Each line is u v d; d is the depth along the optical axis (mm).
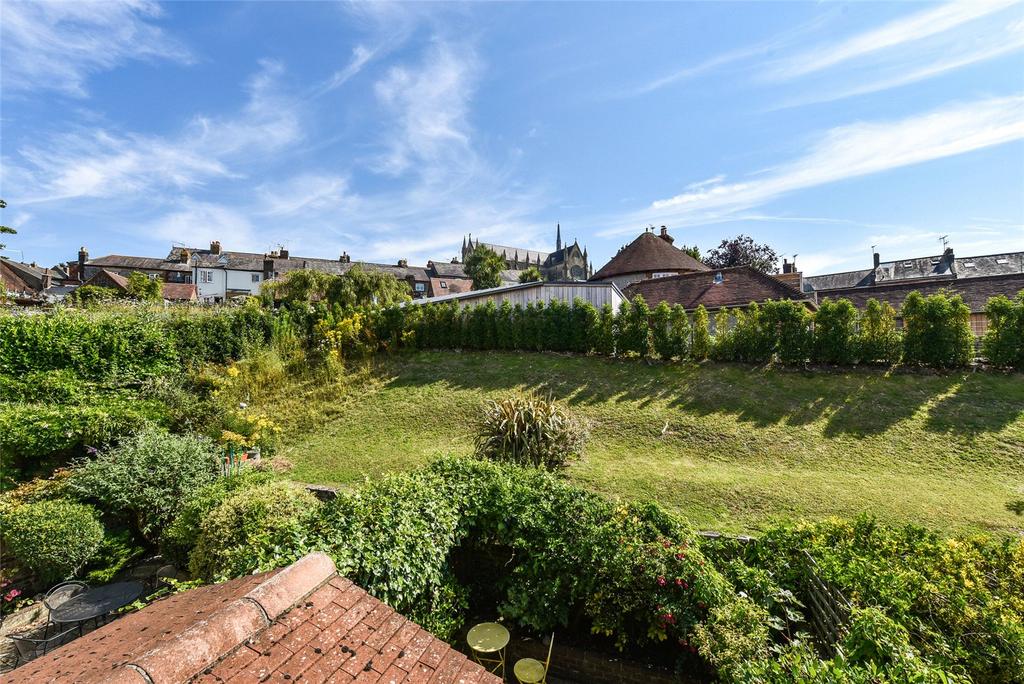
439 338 17828
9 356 11336
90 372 12383
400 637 2539
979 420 9906
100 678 1702
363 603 2695
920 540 4836
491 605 5609
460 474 5852
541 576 5164
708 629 4250
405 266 61625
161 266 50250
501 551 5547
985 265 38156
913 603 3898
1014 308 11805
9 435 8539
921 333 12383
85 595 5855
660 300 22172
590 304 16312
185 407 11914
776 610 4719
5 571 6527
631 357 15648
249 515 4949
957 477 8367
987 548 4531
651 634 4711
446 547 4965
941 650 3398
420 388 14430
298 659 2129
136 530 7547
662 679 4785
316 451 10992
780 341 13789
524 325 16938
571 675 5109
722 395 12398
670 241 32938
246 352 15875
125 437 9273
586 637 5266
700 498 7848
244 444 10570
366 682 2154
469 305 17719
